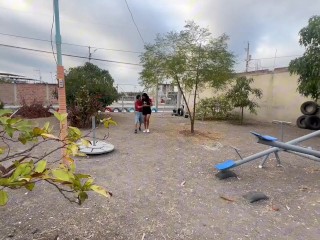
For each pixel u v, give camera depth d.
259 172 5.38
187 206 3.79
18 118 1.46
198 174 5.27
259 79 15.34
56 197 3.88
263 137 4.56
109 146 6.99
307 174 5.28
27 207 3.55
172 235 3.01
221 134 10.25
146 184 4.61
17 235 2.89
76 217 3.32
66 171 1.22
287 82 13.66
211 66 9.29
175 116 17.55
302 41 9.84
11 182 1.11
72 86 12.53
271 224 3.32
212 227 3.22
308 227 3.26
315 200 4.06
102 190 1.30
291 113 13.50
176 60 9.04
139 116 9.89
